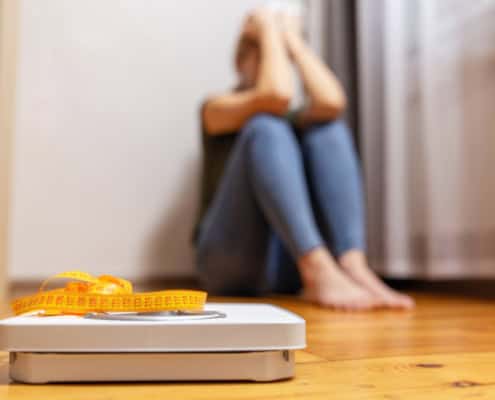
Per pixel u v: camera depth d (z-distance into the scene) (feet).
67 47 6.20
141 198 6.35
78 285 1.60
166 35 6.53
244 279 4.77
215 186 5.32
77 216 6.15
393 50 5.40
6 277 4.54
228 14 6.79
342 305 3.61
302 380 1.44
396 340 2.28
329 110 4.47
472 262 4.63
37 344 1.28
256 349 1.32
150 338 1.28
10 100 4.60
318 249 3.90
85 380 1.32
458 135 4.76
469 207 4.66
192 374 1.34
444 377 1.52
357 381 1.45
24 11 6.09
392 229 5.31
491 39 4.55
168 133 6.47
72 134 6.16
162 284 6.31
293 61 4.86
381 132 5.72
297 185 4.00
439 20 4.98
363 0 5.85
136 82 6.40
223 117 4.81
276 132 4.09
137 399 1.20
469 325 2.82
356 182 4.42
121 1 6.40
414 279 6.26
